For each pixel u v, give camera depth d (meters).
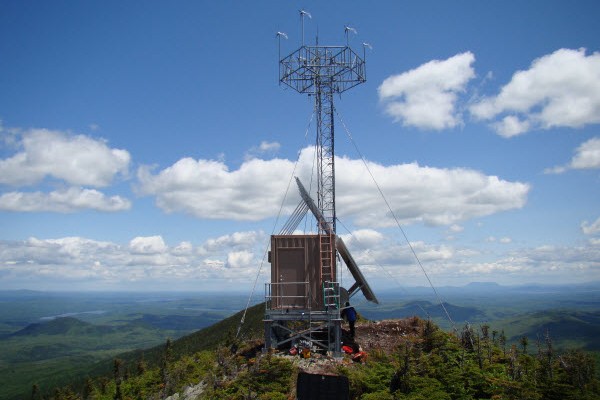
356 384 18.09
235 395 18.48
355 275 25.80
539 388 15.86
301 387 13.05
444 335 22.17
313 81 38.12
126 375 31.20
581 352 17.66
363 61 37.81
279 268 23.73
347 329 26.47
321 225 24.97
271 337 23.67
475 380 17.09
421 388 17.05
